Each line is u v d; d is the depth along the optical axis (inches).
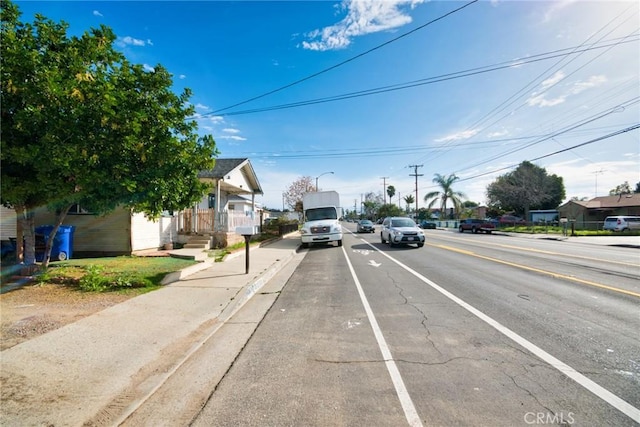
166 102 296.8
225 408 113.0
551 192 2089.1
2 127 236.1
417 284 309.9
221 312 219.5
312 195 826.8
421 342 168.4
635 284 299.7
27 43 250.5
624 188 2598.4
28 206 296.4
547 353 153.6
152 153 271.6
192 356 155.6
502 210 2236.7
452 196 2065.7
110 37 279.0
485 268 397.4
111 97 230.1
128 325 189.8
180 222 650.8
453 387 124.3
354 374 135.6
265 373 138.0
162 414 109.7
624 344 163.9
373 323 199.3
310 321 206.7
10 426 99.3
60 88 223.0
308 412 109.9
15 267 301.7
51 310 215.6
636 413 107.8
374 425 102.4
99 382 126.2
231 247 622.2
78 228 485.1
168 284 299.1
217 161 845.8
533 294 266.2
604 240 880.3
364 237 1054.4
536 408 110.7
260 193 1067.9
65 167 235.0
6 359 143.1
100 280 280.4
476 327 189.5
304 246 771.4
